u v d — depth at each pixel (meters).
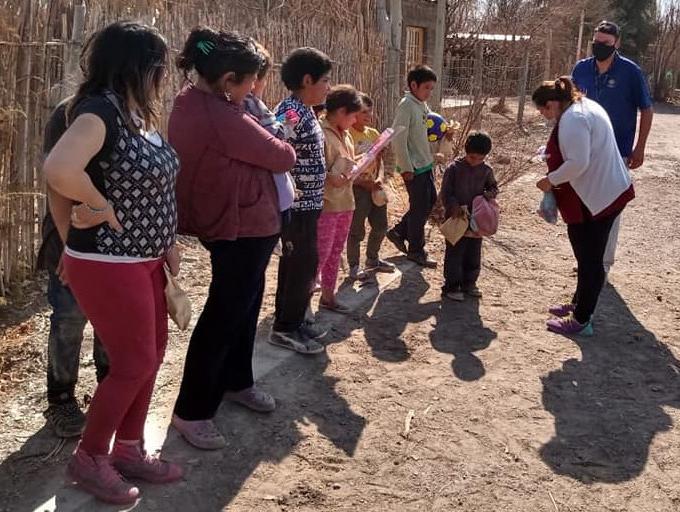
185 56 3.07
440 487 3.24
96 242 2.61
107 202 2.55
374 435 3.61
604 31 5.66
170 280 2.94
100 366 3.48
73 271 2.67
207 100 3.05
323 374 4.21
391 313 5.21
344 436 3.59
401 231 6.30
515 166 11.59
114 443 3.11
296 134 3.92
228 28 7.43
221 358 3.31
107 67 2.54
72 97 2.81
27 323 4.49
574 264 6.59
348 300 5.38
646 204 9.48
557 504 3.16
